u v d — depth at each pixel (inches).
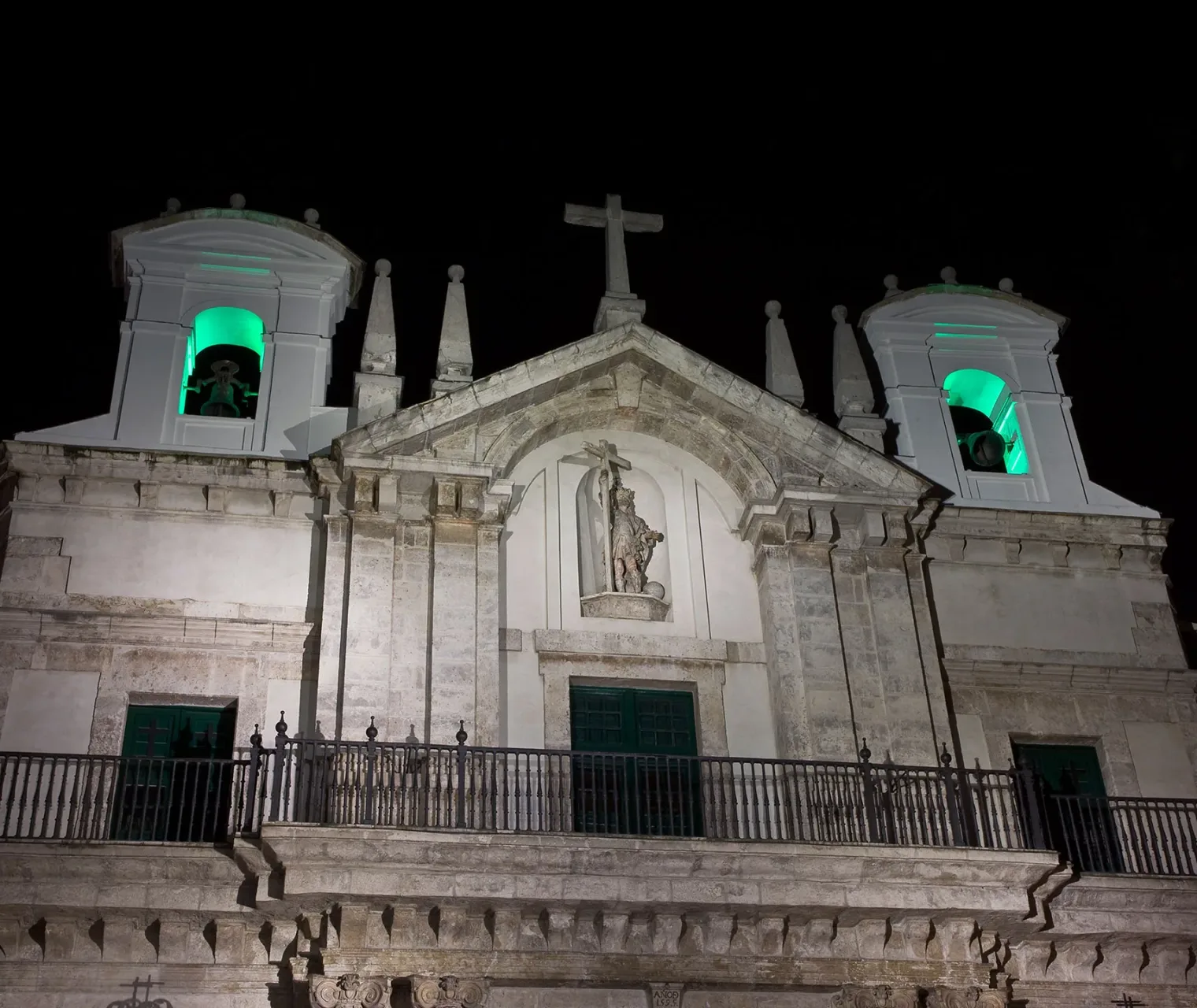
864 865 789.2
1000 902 804.0
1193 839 892.6
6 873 748.6
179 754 861.2
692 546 981.8
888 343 1116.5
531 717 891.4
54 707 852.0
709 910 780.0
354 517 909.2
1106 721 965.2
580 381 992.9
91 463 925.2
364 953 749.9
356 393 987.3
